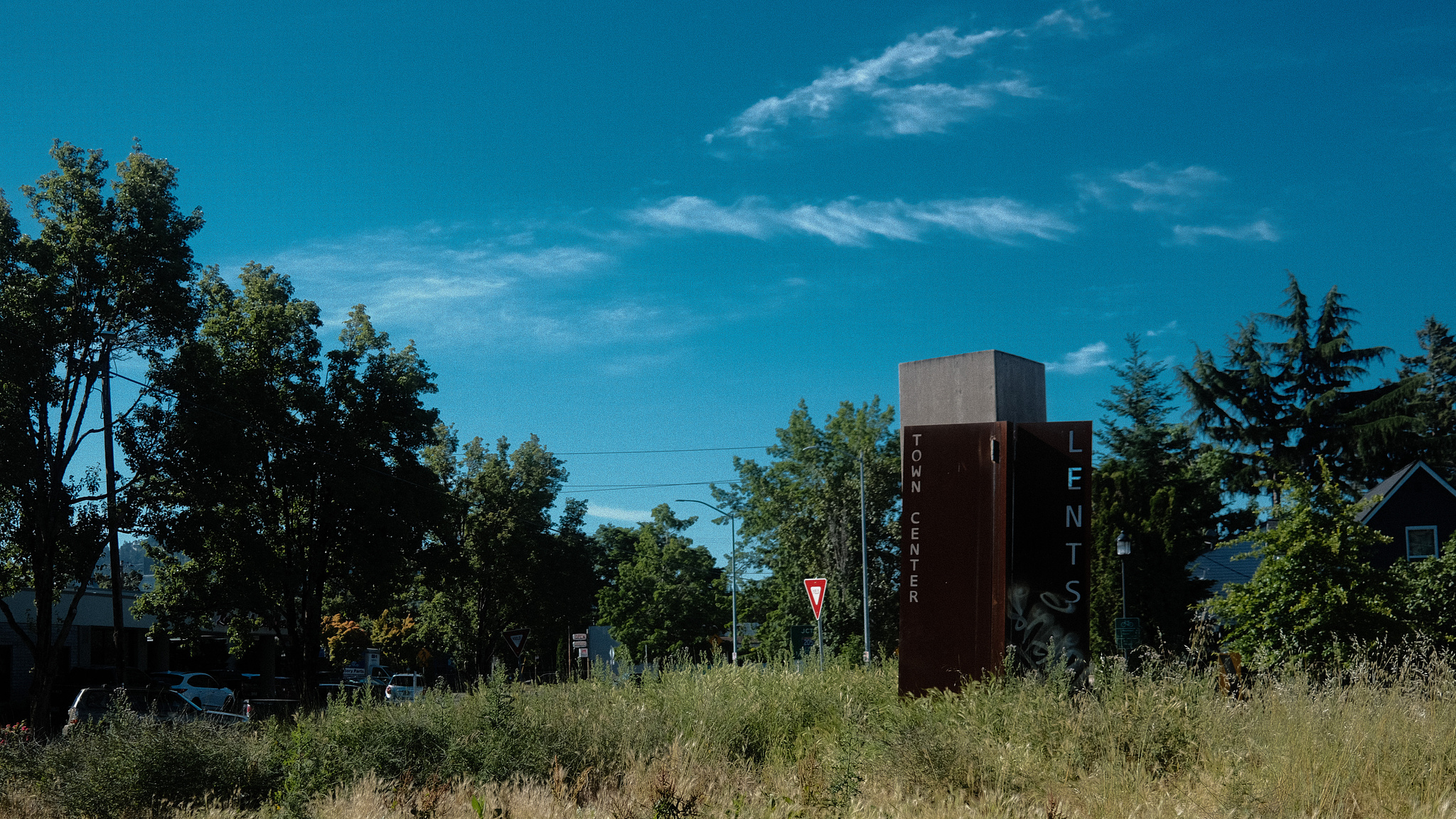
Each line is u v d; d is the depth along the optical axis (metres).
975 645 9.93
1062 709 7.66
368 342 39.97
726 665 11.24
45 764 9.38
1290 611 16.16
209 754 8.88
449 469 61.19
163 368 31.30
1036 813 5.75
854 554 43.97
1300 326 55.78
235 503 33.06
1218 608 17.55
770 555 58.56
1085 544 9.62
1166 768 6.80
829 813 5.88
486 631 60.38
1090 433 9.79
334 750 9.02
